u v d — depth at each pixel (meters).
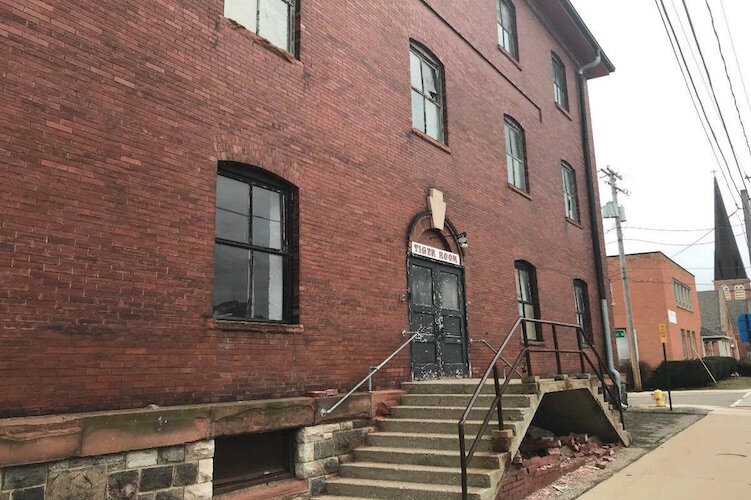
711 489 7.48
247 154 7.08
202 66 6.70
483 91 13.04
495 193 12.77
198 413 5.70
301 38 8.23
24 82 5.09
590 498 7.21
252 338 6.73
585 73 19.47
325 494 6.91
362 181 8.89
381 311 8.82
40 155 5.12
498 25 14.66
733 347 62.28
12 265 4.82
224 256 6.86
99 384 5.25
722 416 15.98
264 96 7.45
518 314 12.83
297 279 7.54
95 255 5.39
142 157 5.91
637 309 36.47
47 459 4.56
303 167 7.86
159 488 5.36
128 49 5.96
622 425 10.83
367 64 9.45
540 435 10.68
